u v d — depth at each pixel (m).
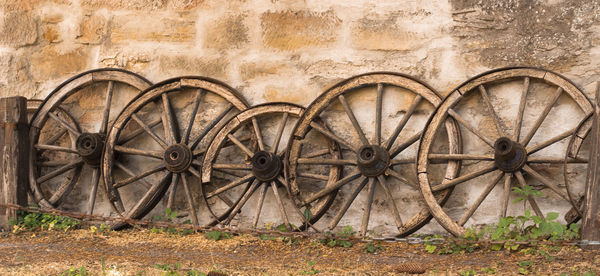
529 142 5.54
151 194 6.08
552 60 5.55
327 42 6.09
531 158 5.30
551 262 4.33
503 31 5.70
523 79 5.55
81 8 6.68
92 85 6.63
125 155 6.46
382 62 5.96
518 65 5.62
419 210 5.75
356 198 5.89
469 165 5.67
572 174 5.41
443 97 5.63
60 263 4.64
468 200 5.65
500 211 5.55
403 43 5.92
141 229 6.05
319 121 5.96
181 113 6.38
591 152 4.68
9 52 6.79
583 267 4.15
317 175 5.84
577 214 5.16
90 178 6.54
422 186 5.43
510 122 5.58
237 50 6.30
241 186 6.15
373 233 5.69
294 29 6.18
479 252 4.84
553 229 4.65
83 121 6.62
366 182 5.72
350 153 5.92
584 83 5.47
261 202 5.82
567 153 5.02
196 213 6.15
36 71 6.74
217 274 4.21
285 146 6.11
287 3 6.21
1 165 6.16
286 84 6.16
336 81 6.05
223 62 6.32
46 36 6.74
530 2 5.65
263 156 5.78
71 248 5.29
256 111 6.01
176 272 4.20
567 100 5.44
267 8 6.25
